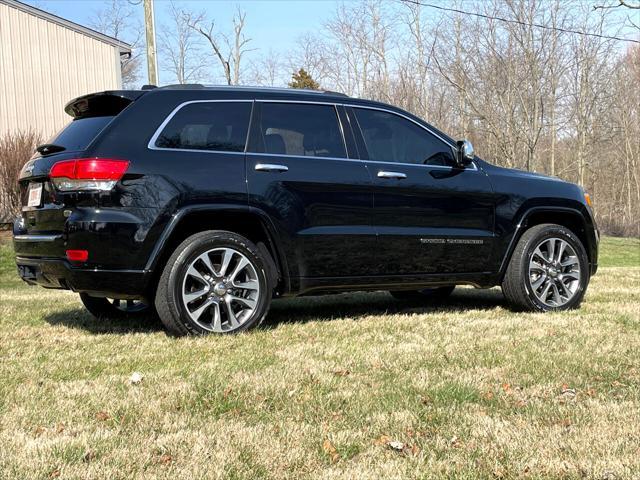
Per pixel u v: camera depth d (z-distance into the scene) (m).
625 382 3.27
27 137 18.14
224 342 4.21
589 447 2.42
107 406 2.92
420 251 5.10
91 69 20.50
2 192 17.53
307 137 4.86
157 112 4.45
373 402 2.96
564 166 28.52
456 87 23.77
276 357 3.82
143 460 2.32
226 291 4.47
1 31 18.86
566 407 2.87
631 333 4.50
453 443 2.48
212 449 2.42
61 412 2.85
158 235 4.26
